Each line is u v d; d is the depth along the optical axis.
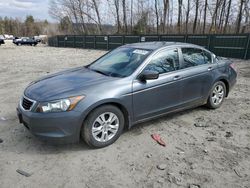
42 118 3.13
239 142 3.71
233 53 15.11
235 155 3.33
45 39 54.25
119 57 4.39
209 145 3.62
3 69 11.62
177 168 3.03
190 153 3.39
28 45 43.12
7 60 16.14
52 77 4.08
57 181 2.79
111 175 2.90
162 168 3.02
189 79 4.36
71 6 44.53
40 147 3.56
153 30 36.62
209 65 4.80
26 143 3.68
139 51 4.23
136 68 3.81
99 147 3.52
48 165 3.11
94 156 3.32
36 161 3.21
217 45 15.91
